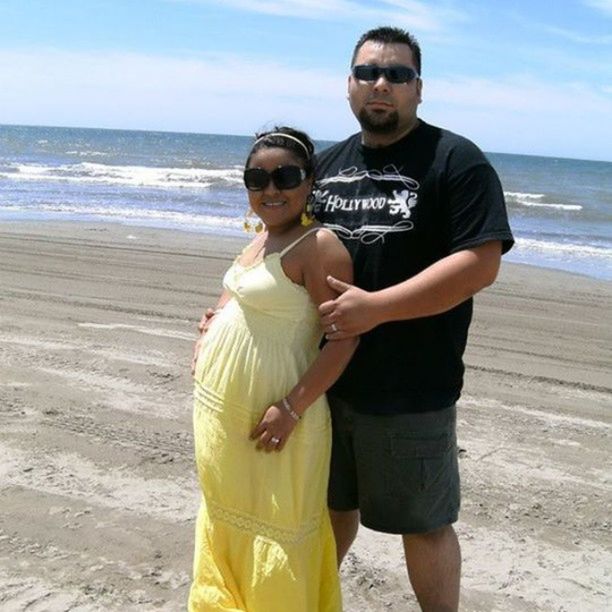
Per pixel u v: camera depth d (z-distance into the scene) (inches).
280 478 110.6
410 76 111.2
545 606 146.6
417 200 111.0
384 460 117.3
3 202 897.5
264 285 109.7
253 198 112.0
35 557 153.1
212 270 488.1
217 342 114.3
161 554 156.6
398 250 112.1
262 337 111.0
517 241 772.0
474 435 229.0
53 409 227.1
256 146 111.8
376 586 150.4
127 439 209.8
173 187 1259.8
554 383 290.5
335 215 117.2
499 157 5861.2
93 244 575.2
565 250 724.0
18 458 194.9
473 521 176.9
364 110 112.9
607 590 152.6
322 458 114.1
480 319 402.0
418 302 104.7
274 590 110.7
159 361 279.9
